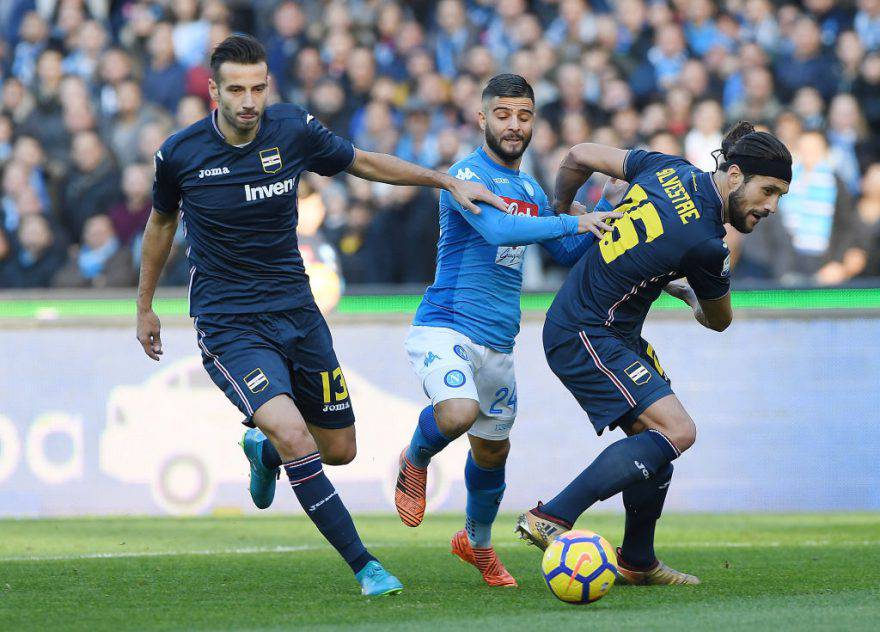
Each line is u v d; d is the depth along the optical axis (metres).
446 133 36.34
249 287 17.45
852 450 31.17
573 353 17.62
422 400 31.39
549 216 17.52
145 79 39.88
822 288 31.27
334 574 19.67
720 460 31.31
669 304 31.69
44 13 42.75
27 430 31.19
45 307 31.58
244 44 16.39
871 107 37.41
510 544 24.61
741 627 13.71
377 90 38.84
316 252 31.45
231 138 17.00
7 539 25.58
